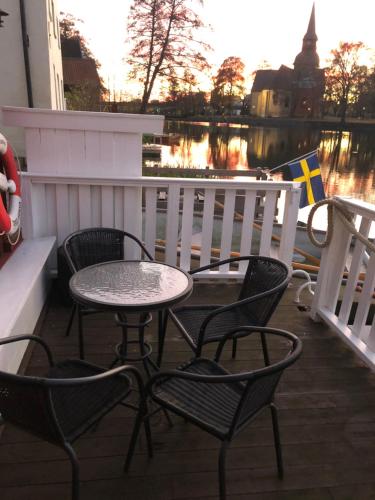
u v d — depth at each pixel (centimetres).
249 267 246
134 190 340
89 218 342
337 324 279
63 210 338
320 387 232
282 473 170
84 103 1872
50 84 989
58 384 117
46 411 122
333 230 283
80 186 332
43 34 952
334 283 294
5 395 128
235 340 252
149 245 356
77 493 134
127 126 325
